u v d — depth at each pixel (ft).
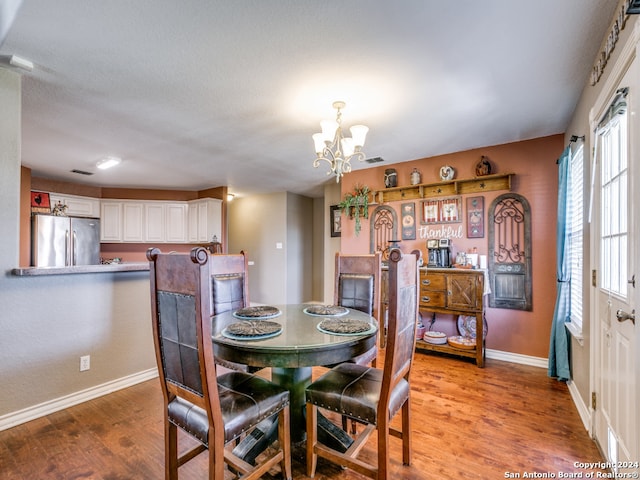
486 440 6.57
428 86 7.45
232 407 4.66
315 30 5.54
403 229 13.76
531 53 6.20
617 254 5.52
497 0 4.84
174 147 12.03
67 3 4.89
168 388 4.86
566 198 8.98
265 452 6.20
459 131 10.32
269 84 7.38
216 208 19.70
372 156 13.03
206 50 6.12
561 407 7.93
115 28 5.50
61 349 7.72
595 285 6.62
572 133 9.06
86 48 6.07
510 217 11.43
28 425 6.93
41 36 5.71
